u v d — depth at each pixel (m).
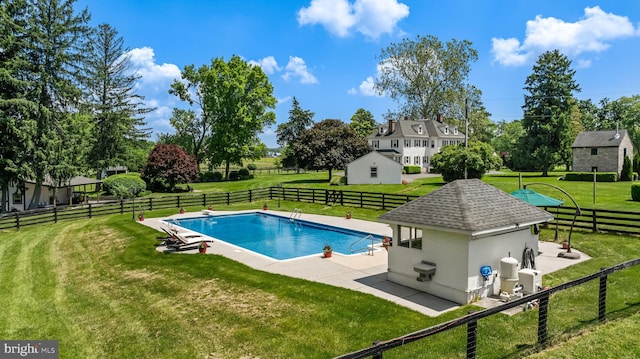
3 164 27.89
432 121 59.56
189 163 42.75
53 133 30.34
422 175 50.41
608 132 43.44
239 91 52.34
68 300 11.02
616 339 6.78
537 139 44.19
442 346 7.12
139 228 20.84
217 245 17.02
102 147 45.19
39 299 11.16
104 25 47.59
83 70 33.38
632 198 24.95
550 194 28.09
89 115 45.06
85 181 36.59
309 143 47.03
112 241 18.36
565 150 44.00
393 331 8.09
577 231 17.38
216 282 11.84
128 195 37.03
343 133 47.34
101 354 7.76
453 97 54.47
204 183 50.34
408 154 56.34
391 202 25.72
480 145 36.00
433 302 9.84
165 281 12.20
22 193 31.53
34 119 29.41
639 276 10.79
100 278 13.02
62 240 19.28
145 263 14.36
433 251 10.38
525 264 10.92
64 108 32.22
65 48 31.38
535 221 10.87
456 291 9.84
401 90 56.78
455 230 9.56
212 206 30.22
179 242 16.56
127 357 7.57
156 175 41.19
